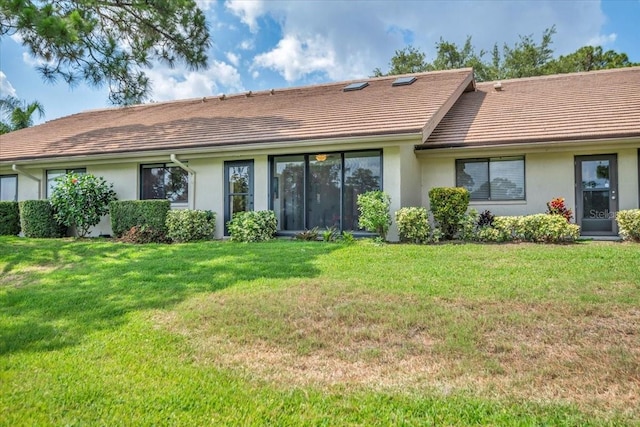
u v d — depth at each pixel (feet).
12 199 49.24
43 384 11.35
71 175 41.70
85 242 37.68
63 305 18.71
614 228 34.96
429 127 33.30
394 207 34.42
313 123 38.24
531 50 101.71
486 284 19.21
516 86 51.60
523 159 37.45
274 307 17.01
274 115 44.19
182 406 10.21
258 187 39.11
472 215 34.60
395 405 10.20
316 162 37.83
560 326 14.39
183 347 13.82
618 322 14.57
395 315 15.76
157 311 17.37
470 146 36.37
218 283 21.03
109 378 11.67
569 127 34.78
